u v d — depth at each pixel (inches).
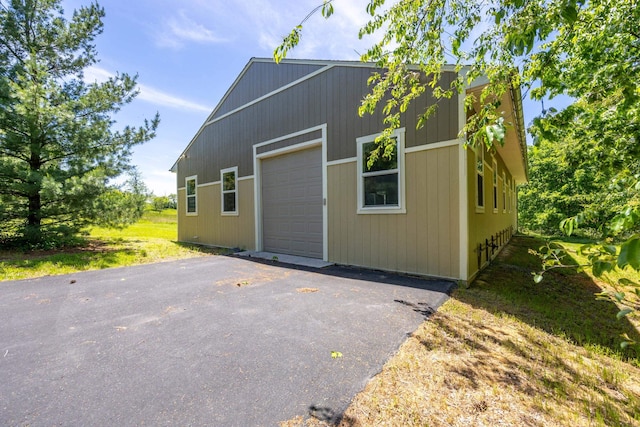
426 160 184.4
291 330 106.2
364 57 120.2
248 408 64.6
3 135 282.5
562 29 112.9
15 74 313.0
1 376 78.1
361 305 133.6
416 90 125.5
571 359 91.9
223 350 91.6
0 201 292.5
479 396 69.7
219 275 199.5
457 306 134.3
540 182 693.3
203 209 395.9
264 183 310.5
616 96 126.6
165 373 79.0
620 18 117.3
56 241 333.1
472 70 108.9
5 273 203.9
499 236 327.6
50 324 113.5
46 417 62.2
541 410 65.7
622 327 127.3
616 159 127.3
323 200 245.0
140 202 364.8
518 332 109.7
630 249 44.3
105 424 60.0
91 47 371.6
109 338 100.8
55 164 324.8
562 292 181.2
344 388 71.8
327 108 241.3
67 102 302.0
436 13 98.3
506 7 83.4
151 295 152.1
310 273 203.9
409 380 75.4
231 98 345.7
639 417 64.4
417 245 189.2
